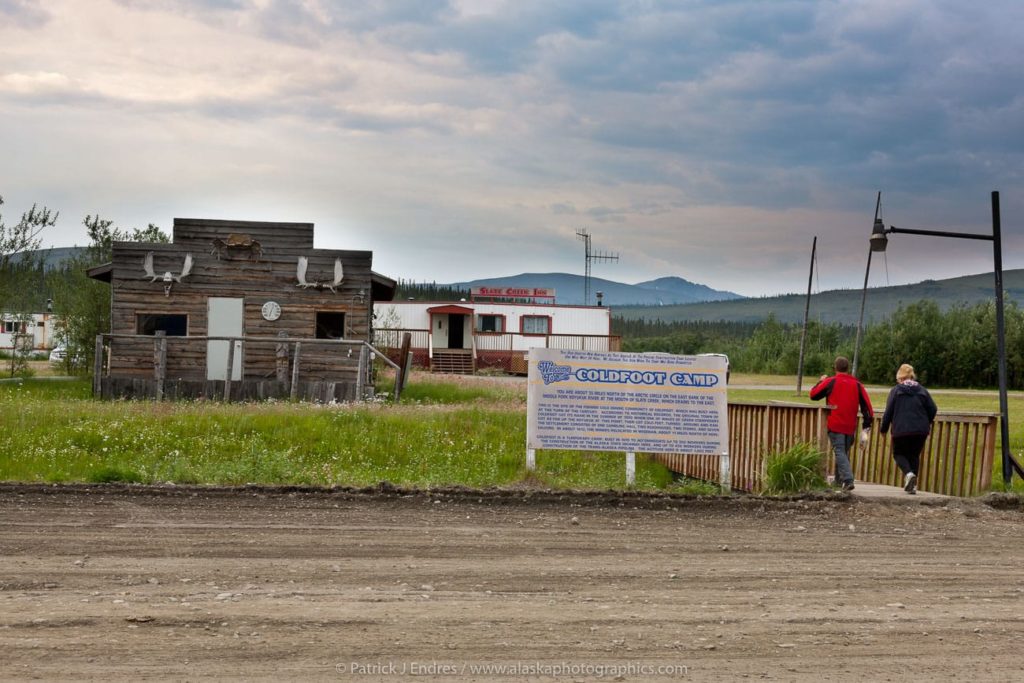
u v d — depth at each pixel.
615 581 8.27
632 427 13.75
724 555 9.48
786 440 14.63
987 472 13.56
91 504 10.71
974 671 6.24
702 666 6.17
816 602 7.80
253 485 11.79
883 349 70.62
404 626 6.77
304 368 28.72
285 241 29.00
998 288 14.66
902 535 10.80
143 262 28.50
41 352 57.62
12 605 6.98
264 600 7.27
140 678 5.62
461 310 58.00
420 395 27.55
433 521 10.56
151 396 25.28
